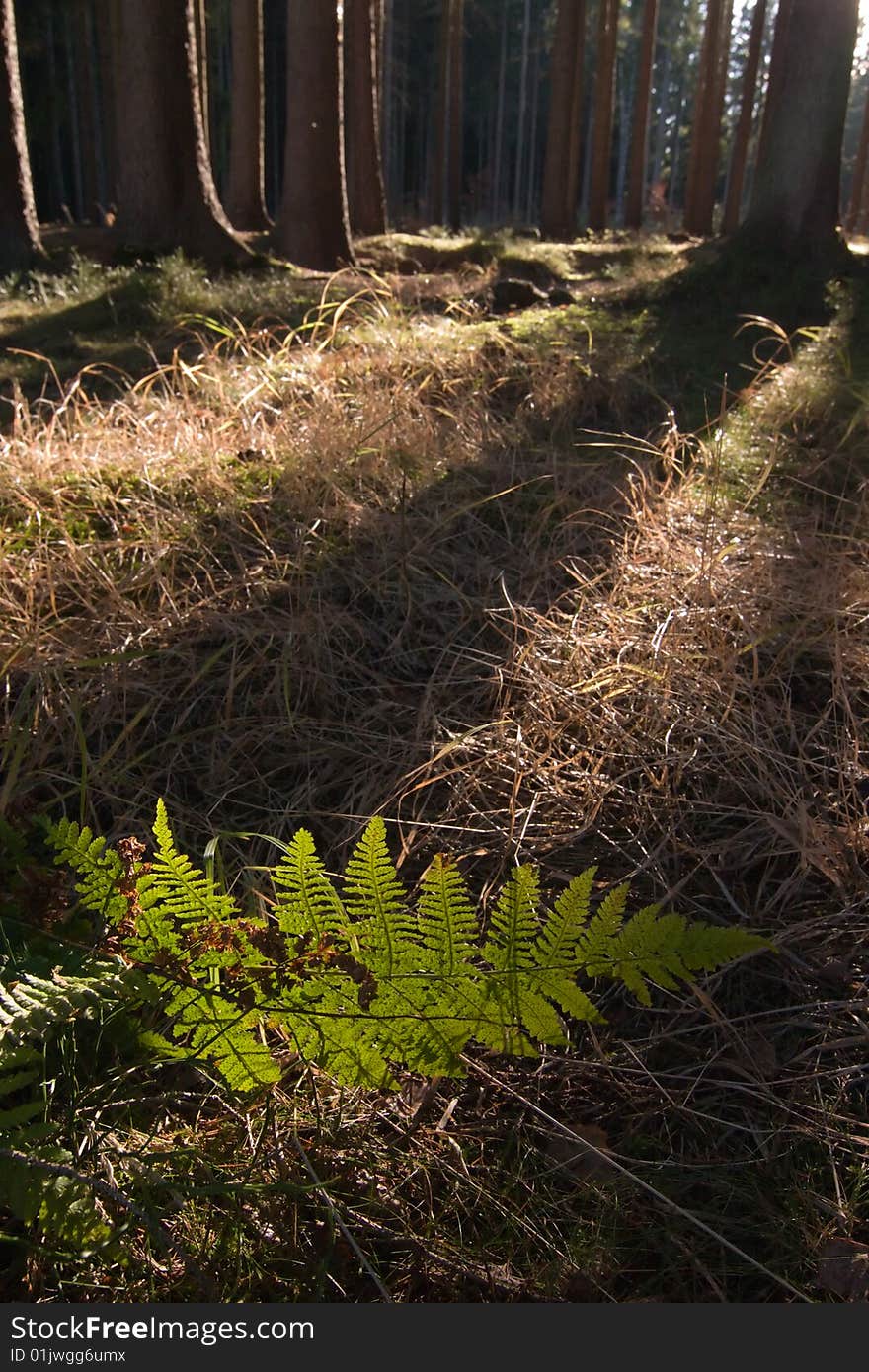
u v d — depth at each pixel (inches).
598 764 110.6
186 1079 79.7
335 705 125.6
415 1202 72.4
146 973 64.6
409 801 110.2
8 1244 64.9
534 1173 74.3
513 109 2367.1
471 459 185.0
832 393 233.3
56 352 322.0
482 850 103.1
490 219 1802.4
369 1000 60.9
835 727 119.4
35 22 1218.6
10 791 105.1
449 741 116.9
